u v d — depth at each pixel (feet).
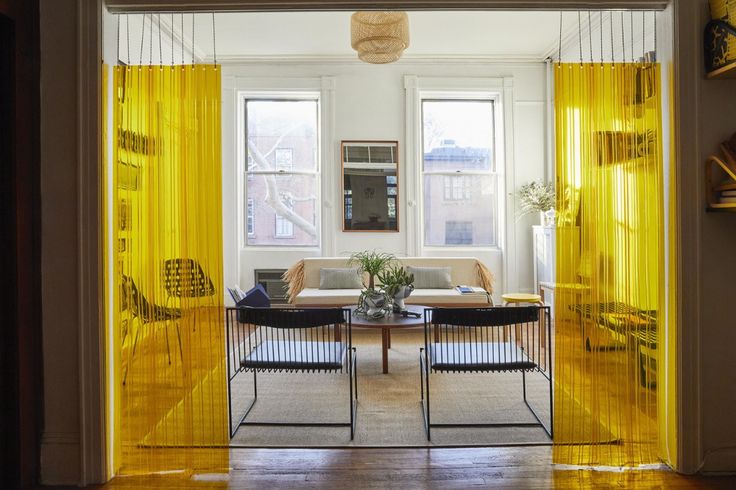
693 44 7.89
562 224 8.48
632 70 8.40
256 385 12.34
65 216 7.85
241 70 22.72
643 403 8.54
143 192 8.38
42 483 7.82
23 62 7.63
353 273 19.75
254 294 16.26
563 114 8.46
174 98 8.38
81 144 7.79
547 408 10.83
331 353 9.92
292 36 20.26
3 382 7.52
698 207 7.91
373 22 15.90
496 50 21.83
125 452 8.34
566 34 19.92
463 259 20.35
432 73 22.89
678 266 7.94
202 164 8.40
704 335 7.96
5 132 7.52
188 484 7.79
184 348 8.43
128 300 8.43
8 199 7.52
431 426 9.89
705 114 7.93
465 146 23.34
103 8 7.89
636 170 8.39
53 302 7.85
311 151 23.21
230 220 22.67
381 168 22.86
